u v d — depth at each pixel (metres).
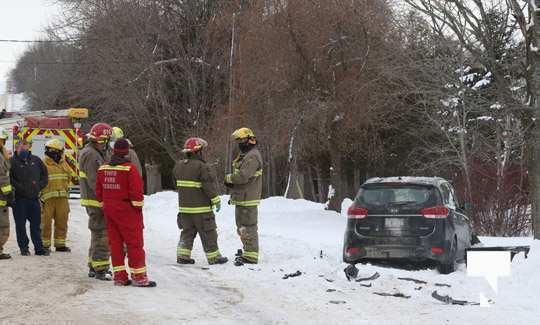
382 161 29.73
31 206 11.42
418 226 10.41
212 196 10.89
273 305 8.12
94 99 33.94
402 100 22.05
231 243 13.56
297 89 19.09
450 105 23.86
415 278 9.72
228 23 25.55
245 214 11.02
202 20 31.28
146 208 22.69
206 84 31.11
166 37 31.33
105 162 9.62
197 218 10.91
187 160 11.02
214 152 25.77
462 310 7.96
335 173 20.02
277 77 19.31
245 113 21.66
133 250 8.88
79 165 9.58
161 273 10.01
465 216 12.09
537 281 9.30
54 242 12.14
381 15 18.70
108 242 9.44
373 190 10.86
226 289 8.98
